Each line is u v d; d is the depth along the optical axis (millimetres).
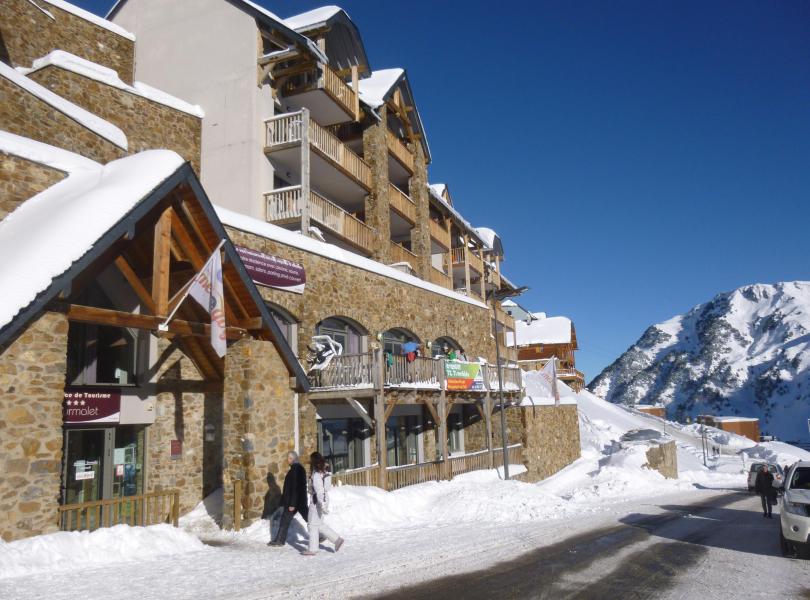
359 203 27844
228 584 7500
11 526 8297
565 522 13930
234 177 20766
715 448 57000
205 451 14102
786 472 11766
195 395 14055
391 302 21672
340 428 19188
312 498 9766
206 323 12586
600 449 42469
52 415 8922
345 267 19156
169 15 22844
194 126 20469
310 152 21656
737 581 8148
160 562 8820
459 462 20750
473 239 39844
